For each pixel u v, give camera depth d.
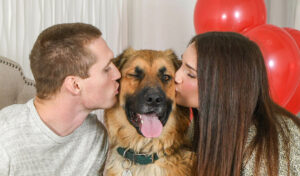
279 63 2.28
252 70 1.45
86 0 3.59
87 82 1.49
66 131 1.57
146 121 1.79
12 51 3.38
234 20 2.62
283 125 1.48
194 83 1.64
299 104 2.91
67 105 1.50
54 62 1.42
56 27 1.49
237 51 1.45
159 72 1.88
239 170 1.43
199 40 1.55
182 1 4.23
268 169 1.36
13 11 3.31
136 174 1.74
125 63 1.97
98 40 1.51
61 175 1.60
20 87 2.23
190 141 1.97
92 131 1.74
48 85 1.45
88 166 1.69
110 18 3.75
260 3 2.69
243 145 1.43
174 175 1.74
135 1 3.90
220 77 1.43
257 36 2.37
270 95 1.69
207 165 1.48
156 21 4.20
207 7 2.71
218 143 1.46
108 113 1.91
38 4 3.36
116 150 1.85
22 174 1.48
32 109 1.49
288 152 1.37
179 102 1.83
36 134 1.46
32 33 3.36
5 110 1.55
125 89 1.90
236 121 1.43
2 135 1.43
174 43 4.31
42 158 1.51
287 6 4.27
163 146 1.78
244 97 1.43
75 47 1.42
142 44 4.13
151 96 1.76
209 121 1.46
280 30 2.42
